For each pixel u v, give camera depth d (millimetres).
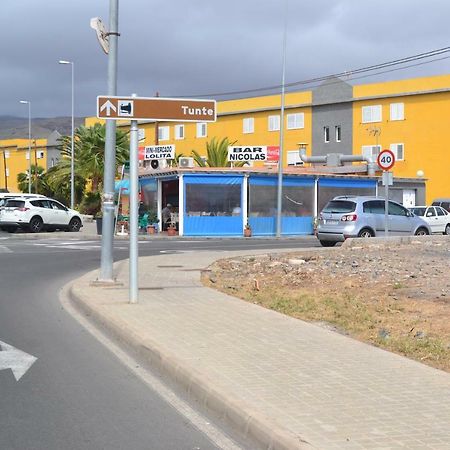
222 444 5180
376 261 17609
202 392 6238
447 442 4758
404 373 6746
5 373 7242
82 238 31281
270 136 63000
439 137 52969
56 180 56781
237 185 35375
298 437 4828
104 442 5191
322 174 38000
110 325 9562
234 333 8734
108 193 13562
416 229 26219
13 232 36344
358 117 57281
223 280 14828
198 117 10508
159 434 5391
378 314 10352
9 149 98125
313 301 11609
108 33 13266
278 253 20562
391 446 4664
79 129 54250
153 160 37844
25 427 5516
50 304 11961
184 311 10430
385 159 21922
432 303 11023
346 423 5160
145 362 7836
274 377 6547
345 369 6895
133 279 11141
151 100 10367
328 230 24875
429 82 53375
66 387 6738
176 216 35812
